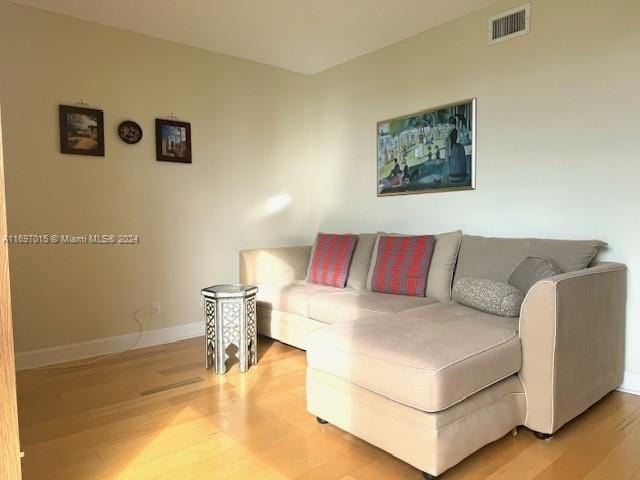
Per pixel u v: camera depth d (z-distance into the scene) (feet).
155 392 8.17
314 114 14.26
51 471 5.64
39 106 9.64
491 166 9.78
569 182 8.60
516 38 9.24
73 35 10.02
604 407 7.36
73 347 10.21
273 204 13.62
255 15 10.03
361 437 6.02
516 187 9.38
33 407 7.55
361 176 12.84
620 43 7.88
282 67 13.57
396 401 5.53
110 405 7.61
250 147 13.05
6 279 3.55
